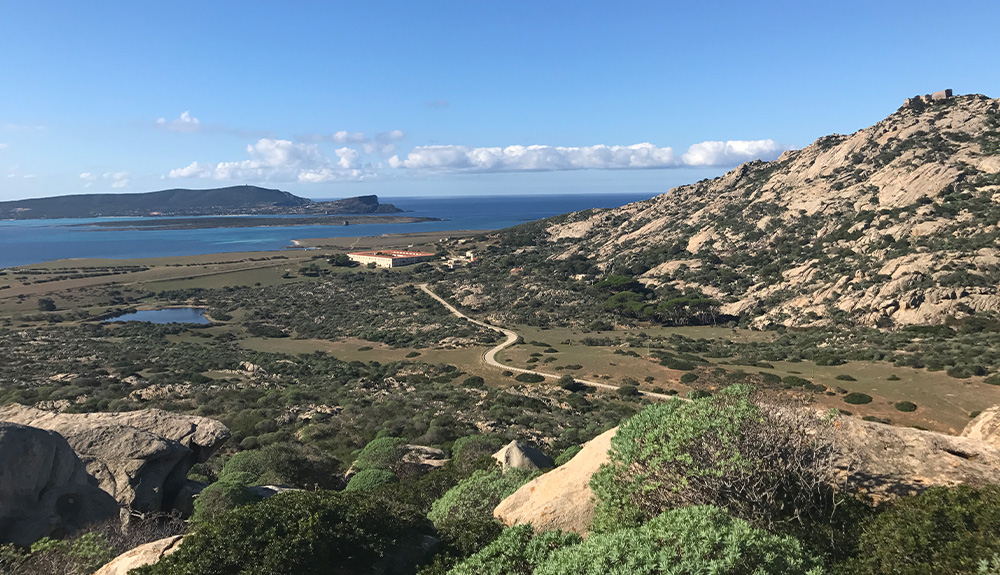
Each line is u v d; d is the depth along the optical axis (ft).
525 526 30.91
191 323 410.93
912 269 318.24
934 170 420.36
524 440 131.85
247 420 149.07
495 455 83.71
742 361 257.75
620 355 283.79
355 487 75.61
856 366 228.84
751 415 27.22
